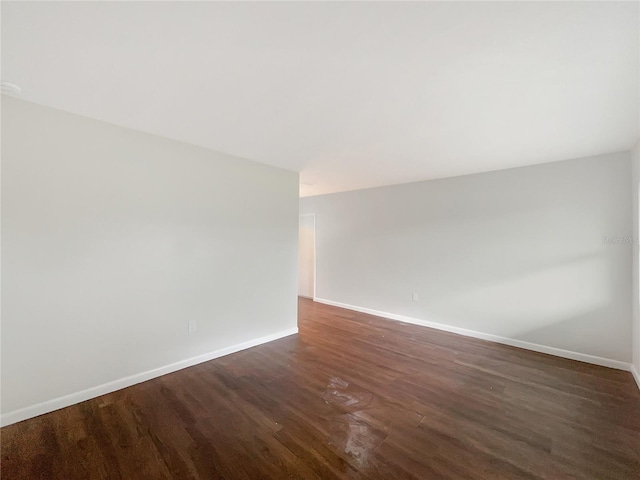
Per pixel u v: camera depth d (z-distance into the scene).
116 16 1.23
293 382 2.62
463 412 2.16
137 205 2.56
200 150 2.99
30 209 2.04
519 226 3.57
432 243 4.36
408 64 1.55
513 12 1.18
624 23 1.21
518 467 1.63
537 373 2.82
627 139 2.61
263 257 3.63
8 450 1.72
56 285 2.15
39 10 1.20
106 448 1.75
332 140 2.74
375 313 5.07
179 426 1.97
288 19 1.24
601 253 3.05
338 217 5.66
